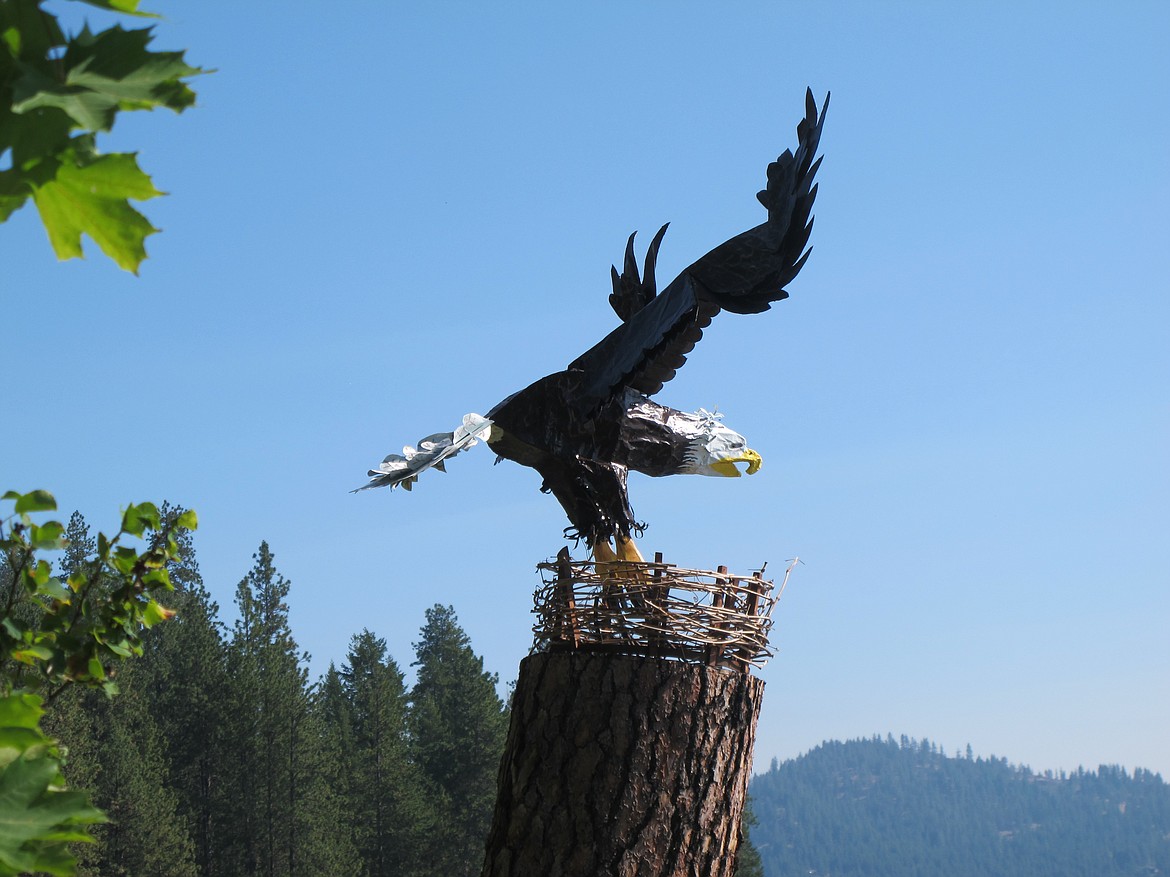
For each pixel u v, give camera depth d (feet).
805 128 17.93
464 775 153.69
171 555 15.20
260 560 155.43
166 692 141.90
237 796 126.00
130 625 14.82
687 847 18.06
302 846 126.62
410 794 145.38
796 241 17.84
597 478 19.93
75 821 6.64
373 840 143.23
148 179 5.76
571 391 19.53
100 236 5.88
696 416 20.74
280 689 128.98
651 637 18.60
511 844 18.31
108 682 14.58
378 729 147.13
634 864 17.84
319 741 133.39
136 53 5.43
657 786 18.11
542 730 18.58
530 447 19.62
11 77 5.40
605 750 18.20
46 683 14.46
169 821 109.29
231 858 124.77
